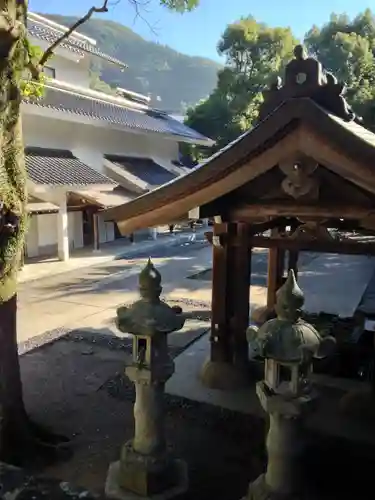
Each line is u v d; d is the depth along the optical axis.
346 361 7.21
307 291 13.31
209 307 11.61
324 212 4.30
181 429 5.79
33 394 6.77
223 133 33.00
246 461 5.14
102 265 17.45
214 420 5.96
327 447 5.24
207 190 4.24
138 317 4.05
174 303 12.01
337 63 31.56
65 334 9.46
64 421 6.02
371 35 34.50
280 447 3.62
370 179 3.52
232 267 6.73
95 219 19.89
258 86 32.09
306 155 3.81
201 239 24.98
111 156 23.58
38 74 6.03
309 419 5.80
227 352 6.93
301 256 19.45
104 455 5.25
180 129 28.67
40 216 18.89
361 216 4.15
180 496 4.41
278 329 3.44
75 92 21.61
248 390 6.67
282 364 3.47
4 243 4.78
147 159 26.75
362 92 24.66
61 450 5.29
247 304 6.73
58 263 17.27
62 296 12.80
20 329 9.82
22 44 4.82
